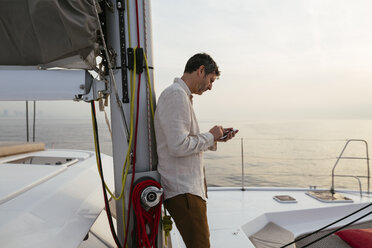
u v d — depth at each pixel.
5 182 1.14
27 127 2.60
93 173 1.67
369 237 2.18
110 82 1.17
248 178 34.00
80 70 1.07
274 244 2.26
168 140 1.11
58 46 0.90
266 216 2.67
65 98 1.05
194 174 1.22
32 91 1.00
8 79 0.98
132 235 1.18
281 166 48.22
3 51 0.91
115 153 1.24
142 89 1.23
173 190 1.19
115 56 1.17
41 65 1.01
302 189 3.44
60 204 1.11
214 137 1.22
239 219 2.46
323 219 2.79
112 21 1.19
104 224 1.83
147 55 1.24
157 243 1.23
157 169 1.26
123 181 1.18
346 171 45.66
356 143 91.69
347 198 3.05
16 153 2.00
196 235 1.16
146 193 1.09
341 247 2.23
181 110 1.11
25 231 0.84
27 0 0.84
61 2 0.87
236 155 59.84
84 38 0.92
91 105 1.13
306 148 79.69
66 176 1.42
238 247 1.91
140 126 1.23
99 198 1.42
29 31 0.88
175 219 1.21
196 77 1.26
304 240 2.37
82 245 1.43
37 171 1.37
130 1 1.19
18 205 0.95
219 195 3.28
